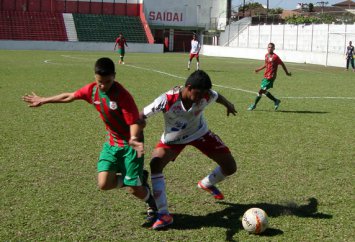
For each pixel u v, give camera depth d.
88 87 4.52
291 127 10.21
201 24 59.31
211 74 23.89
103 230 4.63
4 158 7.18
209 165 7.03
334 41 38.22
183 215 5.10
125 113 4.32
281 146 8.40
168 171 6.70
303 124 10.60
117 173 4.77
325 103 14.27
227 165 5.15
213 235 4.57
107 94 4.34
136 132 4.26
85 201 5.42
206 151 5.12
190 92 4.52
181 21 58.56
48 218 4.89
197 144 5.07
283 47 45.50
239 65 32.06
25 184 5.97
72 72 22.52
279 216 5.09
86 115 11.07
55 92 14.97
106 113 4.41
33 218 4.88
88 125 9.88
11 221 4.79
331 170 6.94
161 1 57.41
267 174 6.66
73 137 8.72
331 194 5.86
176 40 59.44
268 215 5.12
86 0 54.47
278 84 20.00
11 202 5.33
